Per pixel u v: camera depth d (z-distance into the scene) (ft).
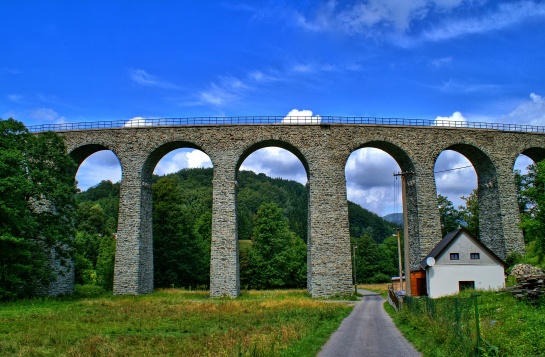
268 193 587.68
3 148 130.21
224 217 145.69
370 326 74.74
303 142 151.02
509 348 41.50
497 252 155.84
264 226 254.88
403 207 98.48
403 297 95.30
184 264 208.03
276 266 249.14
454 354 42.47
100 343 60.90
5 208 119.14
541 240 111.24
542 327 49.73
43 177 134.82
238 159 149.48
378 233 558.97
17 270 125.59
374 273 338.34
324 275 143.74
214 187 147.74
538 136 163.32
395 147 153.89
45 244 146.20
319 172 149.38
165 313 99.45
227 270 142.72
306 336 60.39
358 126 152.87
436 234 148.05
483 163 161.68
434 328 56.24
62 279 150.00
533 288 76.07
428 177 151.94
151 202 157.07
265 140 150.30
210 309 107.24
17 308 109.40
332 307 107.24
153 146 151.33
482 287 119.34
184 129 151.64
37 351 55.06
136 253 144.66
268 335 63.05
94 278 236.63
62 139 145.48
